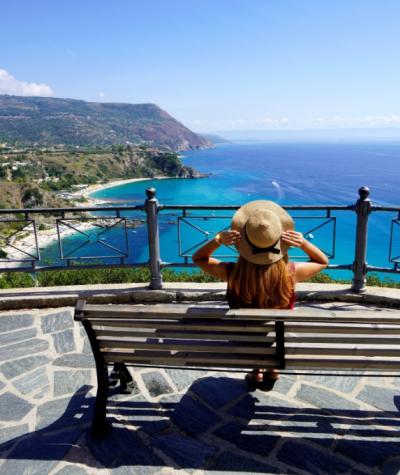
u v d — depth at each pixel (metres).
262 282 2.40
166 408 2.65
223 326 2.09
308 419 2.51
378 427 2.43
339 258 36.03
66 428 2.45
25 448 2.28
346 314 1.93
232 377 3.03
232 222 2.51
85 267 4.66
